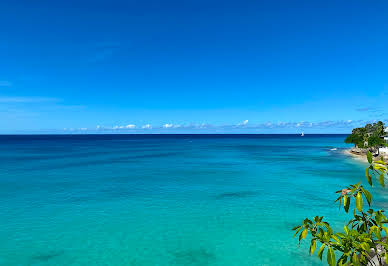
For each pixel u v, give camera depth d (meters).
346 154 74.56
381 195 25.06
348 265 3.93
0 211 21.41
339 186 31.27
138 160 61.28
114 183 33.09
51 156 71.00
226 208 22.38
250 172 42.31
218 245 15.34
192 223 18.80
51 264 13.23
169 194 27.30
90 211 21.50
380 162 3.67
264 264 13.15
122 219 19.61
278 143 163.50
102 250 14.73
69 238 16.25
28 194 27.19
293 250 14.59
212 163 55.00
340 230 17.31
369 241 3.79
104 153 82.50
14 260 13.56
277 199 25.17
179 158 66.38
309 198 25.55
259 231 17.30
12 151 89.38
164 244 15.48
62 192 28.19
